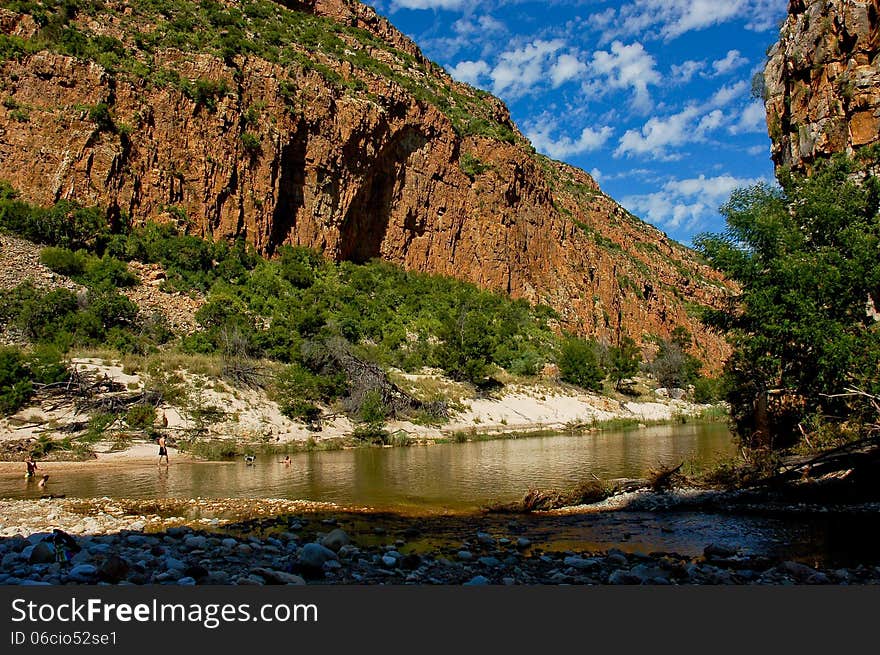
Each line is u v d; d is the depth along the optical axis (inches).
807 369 650.8
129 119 1909.4
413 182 2800.2
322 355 1494.8
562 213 3914.9
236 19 2598.4
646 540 441.4
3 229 1598.2
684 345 3567.9
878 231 613.9
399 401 1487.5
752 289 674.2
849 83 730.8
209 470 837.2
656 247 5054.1
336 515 539.8
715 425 1857.8
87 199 1771.7
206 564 333.4
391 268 2679.6
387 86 2672.2
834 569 352.8
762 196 698.8
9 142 1718.8
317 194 2363.4
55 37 1903.3
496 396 1836.9
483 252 3011.8
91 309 1414.9
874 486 564.1
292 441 1149.1
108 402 1048.8
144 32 2176.4
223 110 2071.9
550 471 845.2
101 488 675.4
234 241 2079.2
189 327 1625.2
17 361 1053.2
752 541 429.7
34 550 330.0
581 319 3228.3
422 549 407.5
